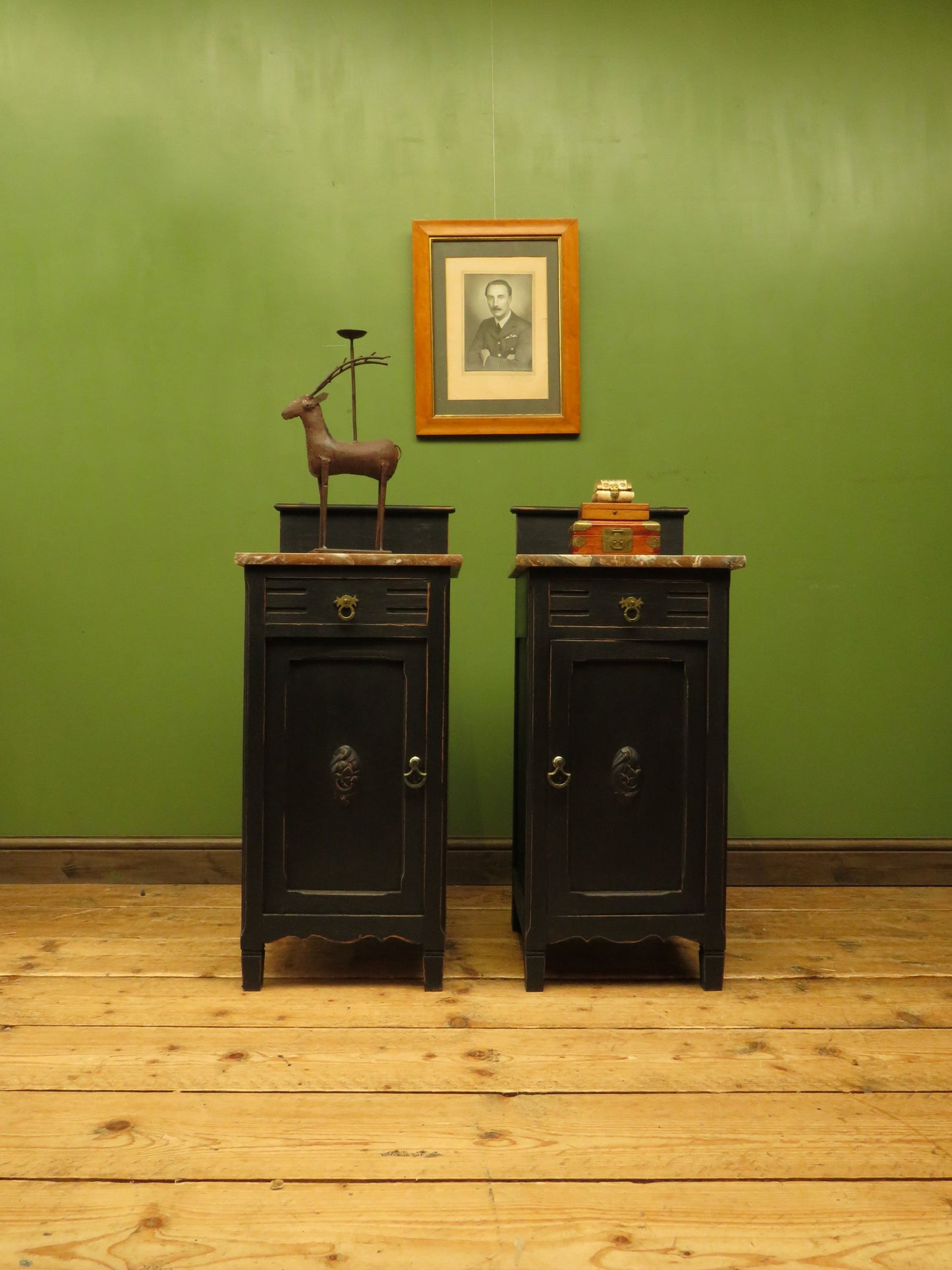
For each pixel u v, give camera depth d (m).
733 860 2.73
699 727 1.97
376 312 2.71
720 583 1.97
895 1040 1.70
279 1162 1.30
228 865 2.70
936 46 2.72
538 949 1.94
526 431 2.70
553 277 2.71
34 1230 1.15
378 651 1.94
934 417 2.73
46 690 2.71
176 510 2.71
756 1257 1.12
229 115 2.70
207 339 2.71
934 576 2.74
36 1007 1.82
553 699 1.95
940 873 2.72
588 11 2.72
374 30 2.70
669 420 2.73
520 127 2.72
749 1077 1.55
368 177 2.71
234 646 2.72
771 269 2.73
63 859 2.70
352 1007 1.84
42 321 2.69
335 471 2.15
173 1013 1.80
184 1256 1.11
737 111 2.72
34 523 2.71
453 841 2.72
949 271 2.73
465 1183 1.25
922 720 2.74
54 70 2.69
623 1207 1.21
